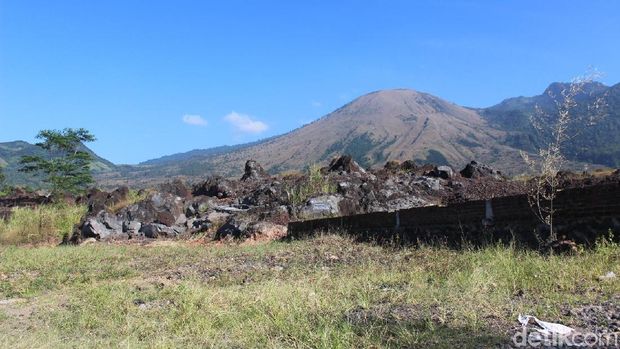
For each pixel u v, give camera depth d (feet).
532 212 33.30
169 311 25.21
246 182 93.25
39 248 64.69
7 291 35.12
